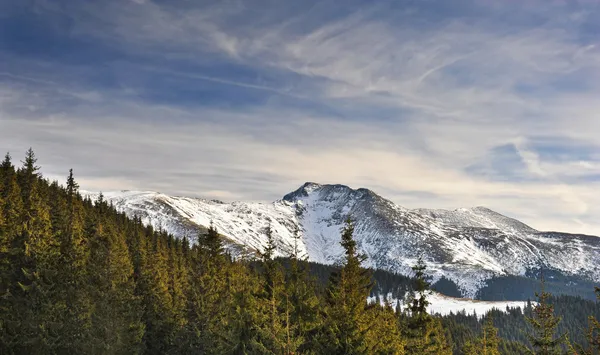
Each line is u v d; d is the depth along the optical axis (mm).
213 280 54812
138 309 60719
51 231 52594
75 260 52344
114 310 50219
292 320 31516
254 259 41375
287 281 33281
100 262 52781
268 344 30172
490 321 59531
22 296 45312
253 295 35594
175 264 84375
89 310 48219
